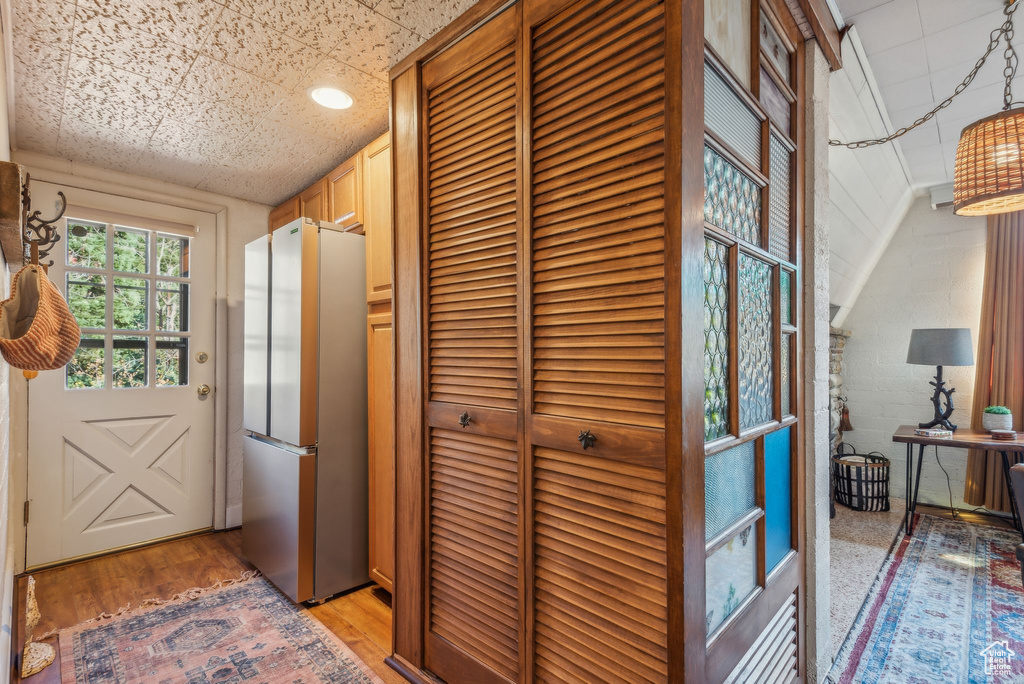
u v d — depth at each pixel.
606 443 1.02
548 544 1.16
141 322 2.65
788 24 1.44
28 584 1.71
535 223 1.18
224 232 2.91
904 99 2.18
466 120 1.38
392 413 1.61
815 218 1.55
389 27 1.43
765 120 1.30
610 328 1.02
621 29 1.01
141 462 2.61
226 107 1.92
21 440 2.25
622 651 1.00
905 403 3.62
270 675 1.55
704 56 0.99
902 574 2.38
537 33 1.18
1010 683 1.58
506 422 1.25
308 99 1.86
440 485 1.46
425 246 1.50
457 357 1.40
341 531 2.05
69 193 2.42
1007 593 2.19
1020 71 1.96
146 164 2.47
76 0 1.29
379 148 2.06
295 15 1.37
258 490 2.23
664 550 0.93
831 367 3.61
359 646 1.70
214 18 1.38
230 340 2.92
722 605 1.11
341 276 2.09
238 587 2.14
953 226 3.44
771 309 1.38
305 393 1.97
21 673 1.53
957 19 1.66
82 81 1.72
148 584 2.17
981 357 3.23
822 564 1.58
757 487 1.27
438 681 1.43
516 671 1.22
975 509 3.33
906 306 3.63
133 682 1.51
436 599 1.46
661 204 0.94
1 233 0.98
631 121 0.99
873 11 1.62
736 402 1.14
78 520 2.42
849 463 3.42
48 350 1.06
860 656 1.73
